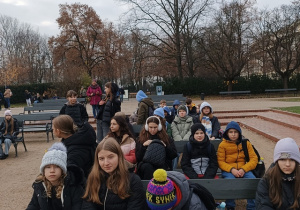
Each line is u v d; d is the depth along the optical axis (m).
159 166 3.99
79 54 42.47
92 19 41.25
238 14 30.22
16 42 57.50
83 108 7.67
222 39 31.12
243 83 33.75
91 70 44.75
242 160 4.50
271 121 13.58
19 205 4.98
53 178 2.79
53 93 32.22
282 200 2.96
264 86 33.72
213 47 31.42
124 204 2.83
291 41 31.64
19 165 7.73
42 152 9.29
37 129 11.17
